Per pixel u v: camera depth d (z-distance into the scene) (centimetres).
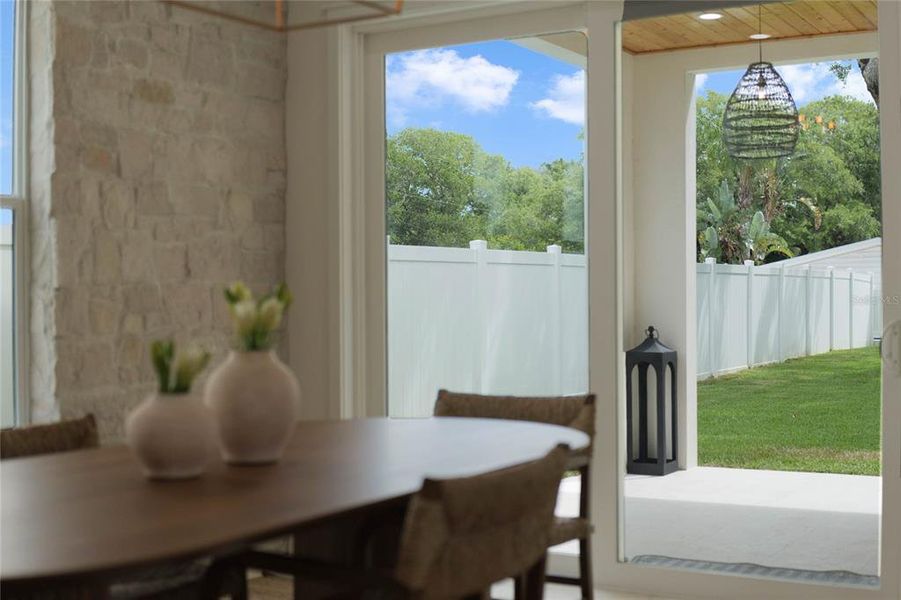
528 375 508
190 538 194
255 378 274
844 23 633
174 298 482
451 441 317
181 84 487
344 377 536
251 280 527
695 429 755
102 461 282
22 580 170
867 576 452
